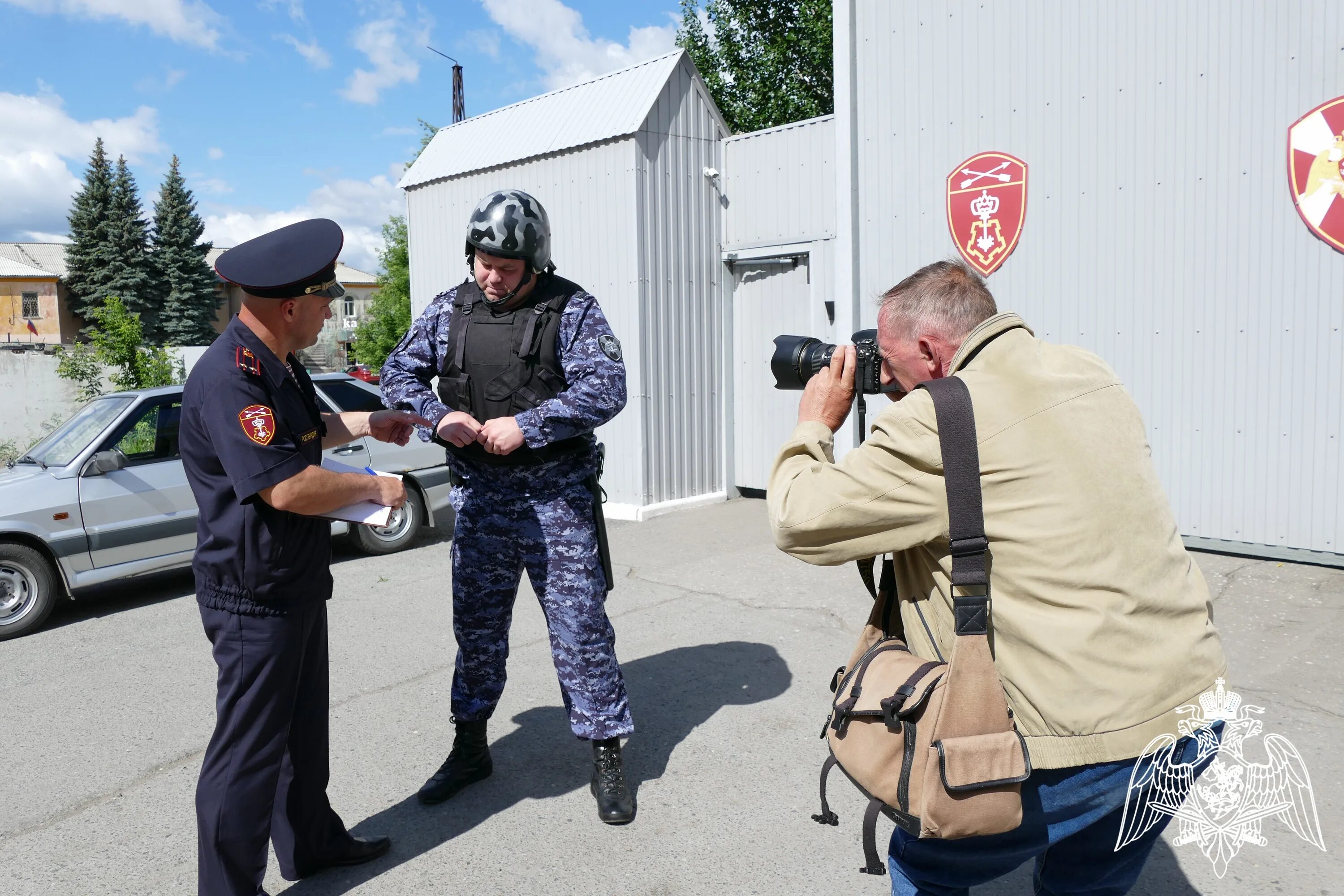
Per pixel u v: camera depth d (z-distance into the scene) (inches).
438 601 219.5
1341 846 103.0
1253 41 189.8
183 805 125.6
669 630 185.9
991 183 229.3
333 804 122.1
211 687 171.6
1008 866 62.9
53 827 120.1
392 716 151.2
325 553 95.0
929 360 66.2
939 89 236.4
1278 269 191.8
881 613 70.3
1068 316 221.3
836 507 59.6
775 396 306.2
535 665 170.9
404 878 104.5
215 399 85.5
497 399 114.0
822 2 715.4
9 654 198.1
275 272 87.4
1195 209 200.7
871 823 61.8
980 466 57.2
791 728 139.3
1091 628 55.4
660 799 120.2
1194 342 204.2
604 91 305.3
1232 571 196.1
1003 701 57.7
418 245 369.7
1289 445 194.7
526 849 109.8
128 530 226.2
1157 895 96.0
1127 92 207.0
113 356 582.9
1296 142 186.7
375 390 288.7
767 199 295.6
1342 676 145.6
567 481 115.9
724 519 287.6
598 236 298.7
